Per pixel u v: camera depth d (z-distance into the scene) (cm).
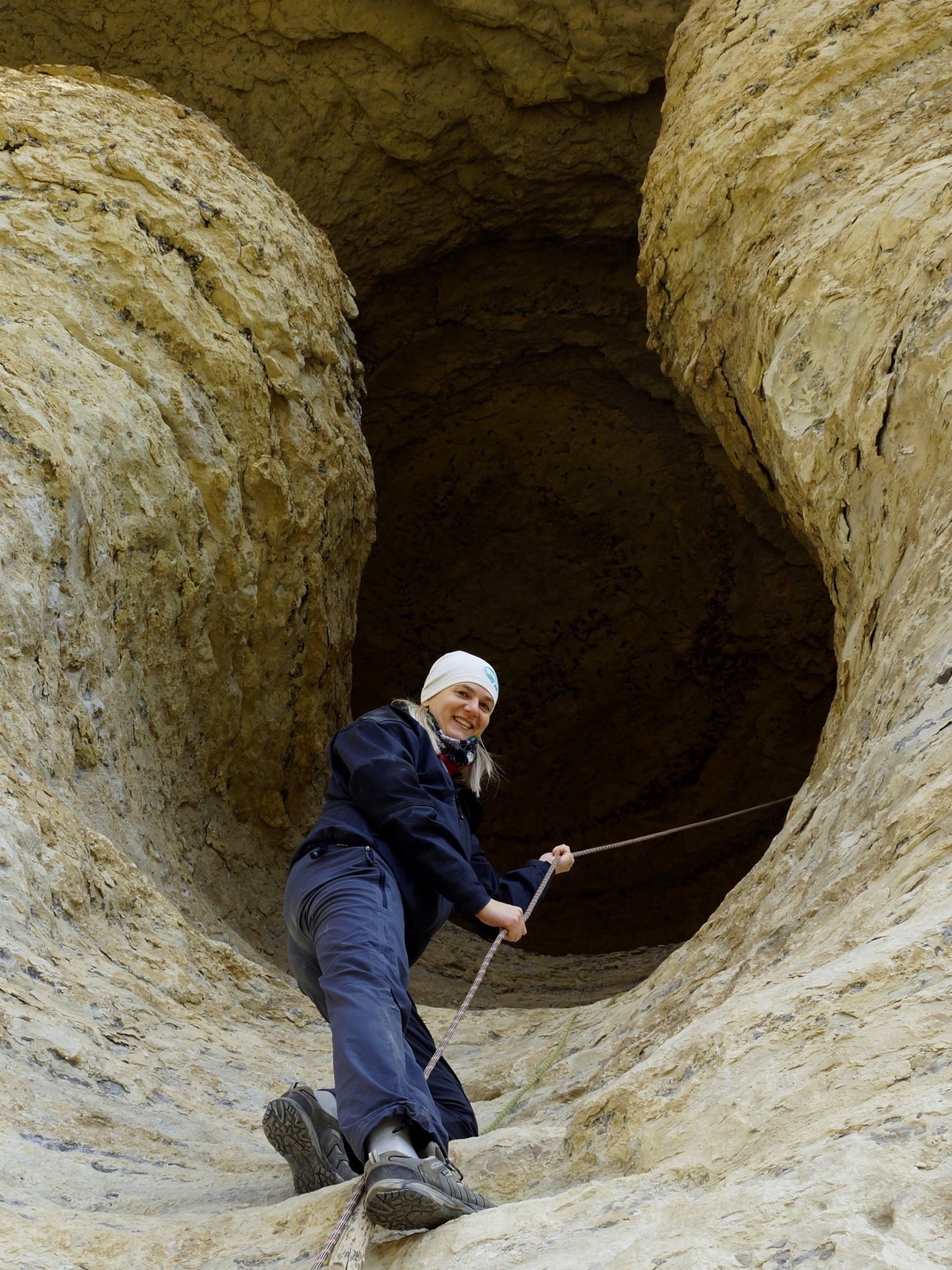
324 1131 266
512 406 1511
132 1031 416
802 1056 216
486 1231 200
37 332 706
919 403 505
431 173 1330
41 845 482
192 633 768
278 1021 513
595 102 1261
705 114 795
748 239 746
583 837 1598
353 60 1266
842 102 736
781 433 642
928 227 581
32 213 759
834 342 621
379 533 1560
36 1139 311
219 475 781
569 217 1363
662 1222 180
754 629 1533
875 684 425
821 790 421
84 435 673
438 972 920
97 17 1268
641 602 1561
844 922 275
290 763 897
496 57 1233
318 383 919
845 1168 171
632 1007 419
